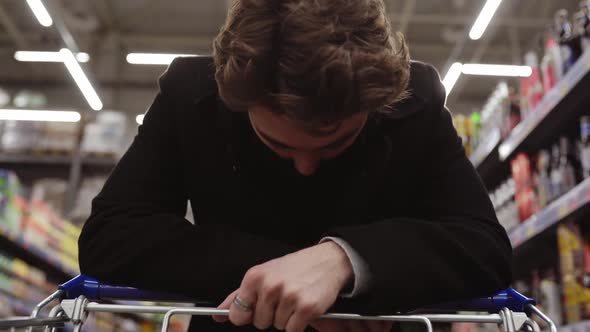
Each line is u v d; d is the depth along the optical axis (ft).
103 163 20.67
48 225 14.30
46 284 14.61
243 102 2.51
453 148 3.48
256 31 2.41
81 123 21.30
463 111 32.58
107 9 29.68
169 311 2.65
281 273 2.54
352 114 2.42
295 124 2.45
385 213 3.54
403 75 2.56
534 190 10.46
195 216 3.71
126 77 31.99
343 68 2.28
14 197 12.70
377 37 2.48
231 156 3.29
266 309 2.53
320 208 3.31
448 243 2.85
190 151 3.45
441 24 29.89
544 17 28.17
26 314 13.04
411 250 2.76
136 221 3.07
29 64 31.78
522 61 29.86
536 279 10.48
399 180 3.40
